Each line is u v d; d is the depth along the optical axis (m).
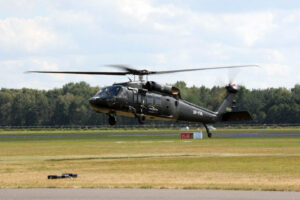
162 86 87.31
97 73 79.56
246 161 71.69
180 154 87.75
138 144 123.19
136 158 79.69
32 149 105.69
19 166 67.50
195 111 99.25
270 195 38.81
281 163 68.38
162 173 57.25
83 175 55.53
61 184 45.88
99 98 80.12
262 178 51.59
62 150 101.62
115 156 84.50
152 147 109.69
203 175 54.78
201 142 130.12
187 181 49.12
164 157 81.12
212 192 40.44
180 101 93.19
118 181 49.22
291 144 116.69
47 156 85.69
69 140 149.62
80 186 44.12
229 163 68.88
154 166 65.94
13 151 99.75
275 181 48.91
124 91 81.00
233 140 140.25
